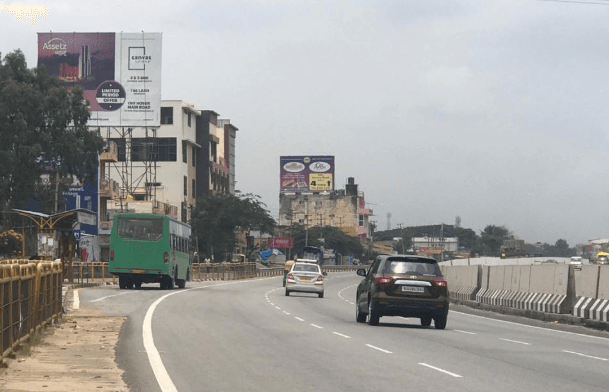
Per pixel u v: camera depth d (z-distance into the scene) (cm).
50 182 7175
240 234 13300
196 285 6141
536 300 3275
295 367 1433
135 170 10719
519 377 1352
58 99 7056
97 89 7981
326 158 16800
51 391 1115
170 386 1183
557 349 1908
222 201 11175
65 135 7069
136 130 10750
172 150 10731
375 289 2538
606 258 12075
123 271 4712
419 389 1193
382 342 1964
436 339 2105
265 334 2117
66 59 7994
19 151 6806
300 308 3581
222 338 1973
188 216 11056
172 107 10731
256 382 1239
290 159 16862
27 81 7231
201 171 11644
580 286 2872
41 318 1944
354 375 1337
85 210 4609
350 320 2889
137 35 7981
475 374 1379
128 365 1427
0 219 6744
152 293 4322
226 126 13250
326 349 1761
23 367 1356
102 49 7988
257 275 10006
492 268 4012
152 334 2039
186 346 1767
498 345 1967
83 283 5112
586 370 1477
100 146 7350
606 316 2580
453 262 8719
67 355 1559
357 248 17400
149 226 4738
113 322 2397
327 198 17725
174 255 4941
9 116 6938
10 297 1420
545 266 3259
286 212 17762
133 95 7962
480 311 3772
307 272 5044
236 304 3622
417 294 2522
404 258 2589
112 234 4734
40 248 4538
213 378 1278
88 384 1189
